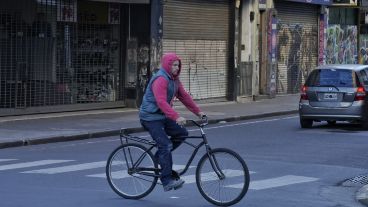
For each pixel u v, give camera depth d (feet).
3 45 64.34
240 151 45.55
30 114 67.05
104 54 74.33
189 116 69.97
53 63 69.00
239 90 91.04
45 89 68.44
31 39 66.69
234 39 89.92
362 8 125.29
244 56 92.79
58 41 69.31
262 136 54.90
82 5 71.41
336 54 119.96
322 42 112.88
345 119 57.36
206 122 28.32
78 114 69.10
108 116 68.13
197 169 28.27
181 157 42.29
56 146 50.08
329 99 57.72
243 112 75.36
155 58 75.05
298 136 54.65
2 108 64.75
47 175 35.47
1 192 30.63
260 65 96.48
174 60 27.55
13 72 65.36
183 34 81.46
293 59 105.09
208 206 27.91
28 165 39.32
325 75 58.44
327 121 63.41
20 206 27.55
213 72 87.61
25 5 65.72
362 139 52.42
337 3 114.11
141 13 75.25
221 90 89.40
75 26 70.90
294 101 92.02
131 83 76.18
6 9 64.28
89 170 37.19
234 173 27.53
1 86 64.49
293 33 104.73
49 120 63.77
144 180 29.14
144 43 75.31
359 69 58.49
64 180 33.96
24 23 65.87
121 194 29.60
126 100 76.69
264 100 93.25
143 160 29.09
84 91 72.54
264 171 37.58
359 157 43.19
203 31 85.05
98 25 73.26
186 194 30.45
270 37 96.17
